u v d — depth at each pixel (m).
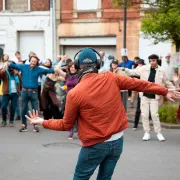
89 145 4.40
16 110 13.28
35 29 25.31
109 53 24.50
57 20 25.03
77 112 4.45
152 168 7.45
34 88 10.96
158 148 9.12
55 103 11.70
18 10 25.48
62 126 4.53
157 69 9.57
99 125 4.37
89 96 4.35
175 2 12.85
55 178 6.80
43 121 4.66
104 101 4.38
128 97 18.84
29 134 10.88
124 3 14.03
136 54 23.62
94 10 24.33
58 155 8.43
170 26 13.16
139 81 4.60
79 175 4.52
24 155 8.43
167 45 23.22
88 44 24.75
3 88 11.93
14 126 12.14
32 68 10.90
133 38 23.59
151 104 9.96
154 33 13.68
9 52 25.59
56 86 11.83
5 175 7.01
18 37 25.67
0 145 9.44
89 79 4.43
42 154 8.52
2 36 25.70
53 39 25.06
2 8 25.75
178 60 12.27
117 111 4.46
